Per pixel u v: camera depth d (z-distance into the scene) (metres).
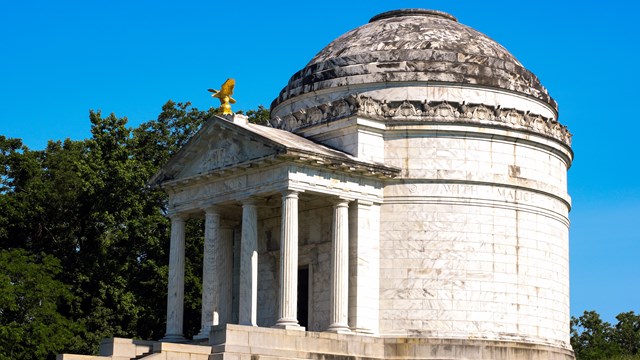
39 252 118.88
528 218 85.06
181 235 87.19
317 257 83.44
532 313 83.88
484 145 84.06
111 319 113.69
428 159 82.81
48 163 122.50
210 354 70.81
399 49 88.25
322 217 83.75
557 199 88.00
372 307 80.44
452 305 81.06
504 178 84.00
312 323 82.75
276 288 86.81
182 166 86.25
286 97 92.38
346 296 78.69
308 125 85.75
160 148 126.00
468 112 83.81
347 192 80.00
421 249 81.56
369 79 86.56
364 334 79.12
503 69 89.19
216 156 82.88
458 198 82.62
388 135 83.38
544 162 87.00
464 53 88.44
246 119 83.25
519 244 84.12
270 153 77.69
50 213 118.88
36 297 104.69
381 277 81.38
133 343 75.62
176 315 85.94
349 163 79.00
